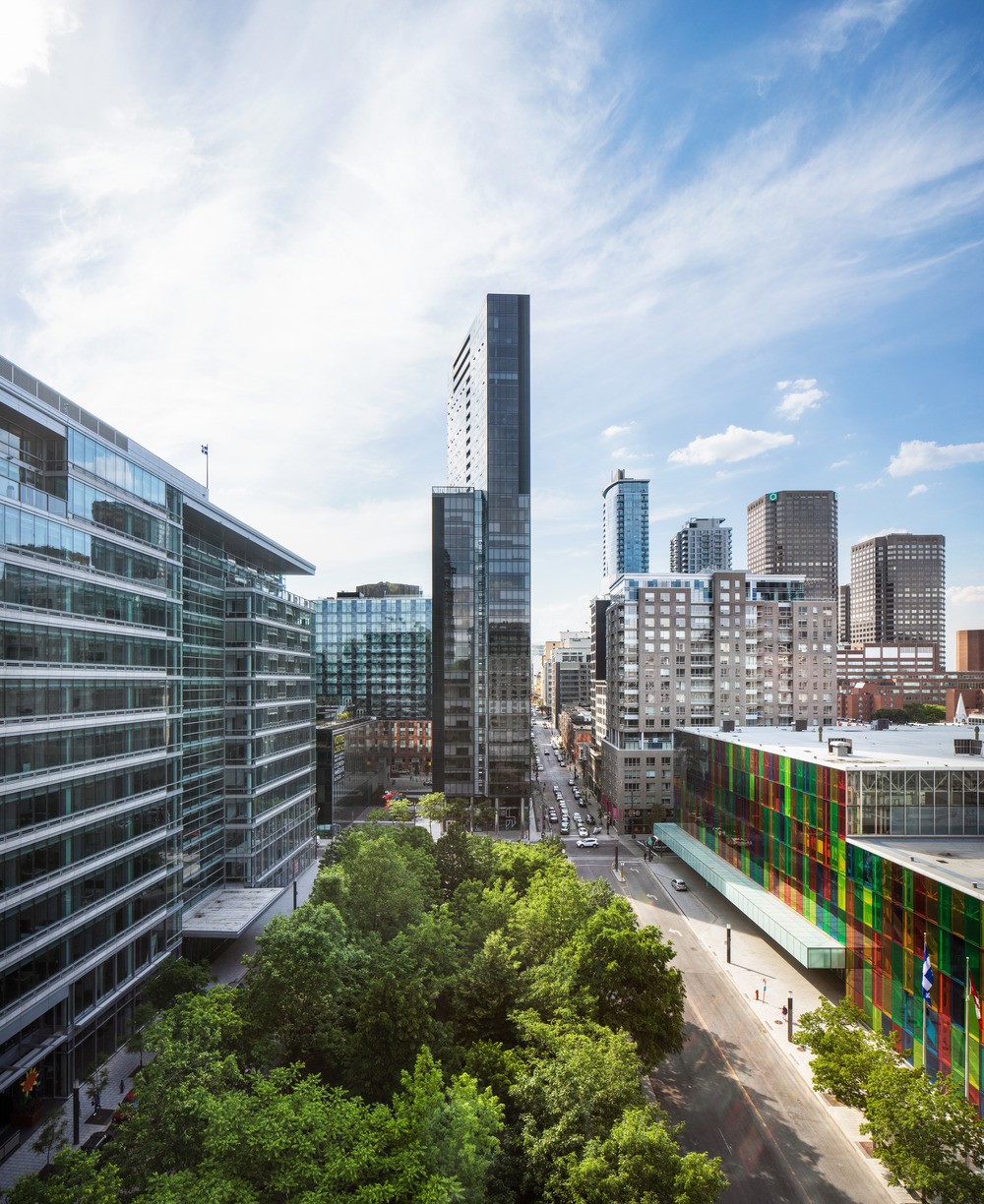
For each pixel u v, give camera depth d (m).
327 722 119.62
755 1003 60.72
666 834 107.69
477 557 129.25
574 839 122.19
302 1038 40.66
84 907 47.41
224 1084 31.62
